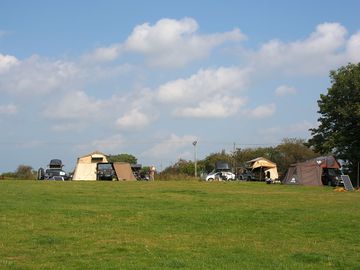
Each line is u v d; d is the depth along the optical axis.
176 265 11.43
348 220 20.02
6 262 11.55
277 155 107.31
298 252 13.42
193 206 25.33
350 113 55.97
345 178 45.78
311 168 57.06
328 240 15.57
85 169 67.56
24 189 35.69
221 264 11.70
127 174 66.25
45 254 12.72
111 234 15.96
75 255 12.62
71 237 15.23
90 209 22.88
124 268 11.09
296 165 58.00
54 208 22.88
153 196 31.83
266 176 68.56
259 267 11.46
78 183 47.25
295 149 104.94
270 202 28.69
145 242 14.63
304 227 18.11
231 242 14.93
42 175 67.38
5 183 44.47
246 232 16.91
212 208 24.28
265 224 18.77
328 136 58.94
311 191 41.38
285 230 17.41
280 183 59.69
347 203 28.48
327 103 58.47
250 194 35.75
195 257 12.53
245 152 113.25
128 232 16.44
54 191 34.34
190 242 14.79
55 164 74.94
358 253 13.46
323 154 62.41
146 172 77.12
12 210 21.66
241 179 82.69
